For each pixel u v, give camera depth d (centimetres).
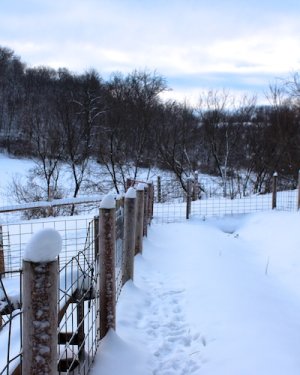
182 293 537
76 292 331
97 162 2697
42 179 2408
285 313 476
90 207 1738
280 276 681
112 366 334
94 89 3331
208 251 775
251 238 968
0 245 611
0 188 2427
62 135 2655
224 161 2650
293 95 2481
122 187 2455
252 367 336
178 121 2906
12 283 509
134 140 2708
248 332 400
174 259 716
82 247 748
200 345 390
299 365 339
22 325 210
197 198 1684
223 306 473
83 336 316
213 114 2758
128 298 495
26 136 3622
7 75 5112
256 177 2484
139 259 673
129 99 3238
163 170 2645
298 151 2352
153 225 1041
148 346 391
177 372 347
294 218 1006
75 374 302
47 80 5056
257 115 2758
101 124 2869
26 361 200
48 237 197
